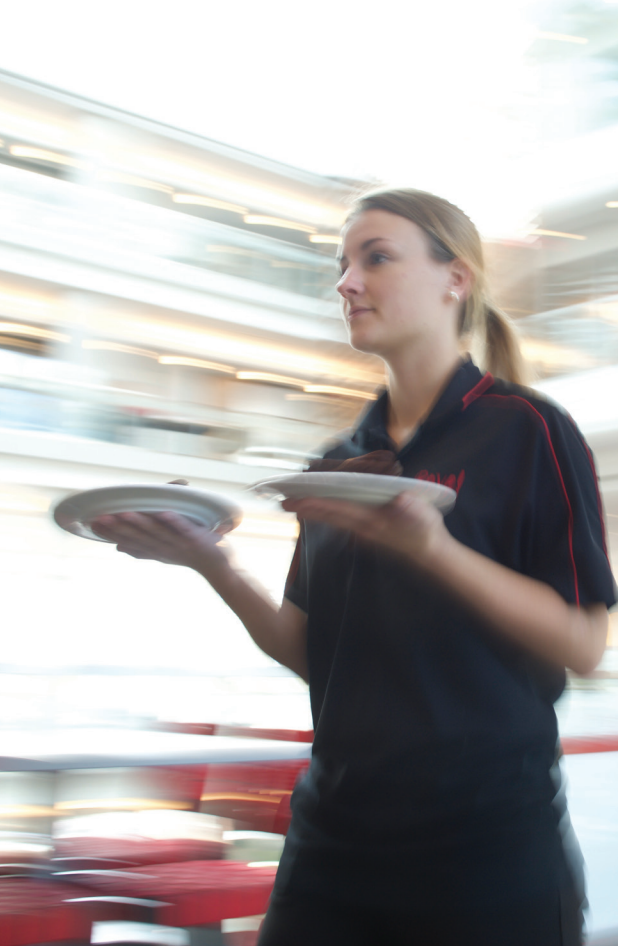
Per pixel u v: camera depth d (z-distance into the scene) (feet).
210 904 6.17
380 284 3.70
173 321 41.52
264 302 42.42
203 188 44.96
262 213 46.03
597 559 3.13
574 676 3.41
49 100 40.11
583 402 35.91
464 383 3.56
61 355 39.11
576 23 38.27
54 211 37.68
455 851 3.04
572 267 37.24
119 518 3.57
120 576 36.04
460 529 3.26
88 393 37.37
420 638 3.18
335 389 45.24
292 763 7.57
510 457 3.30
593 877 7.24
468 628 3.14
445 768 3.07
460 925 3.00
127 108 41.91
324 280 44.65
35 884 6.27
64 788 7.01
